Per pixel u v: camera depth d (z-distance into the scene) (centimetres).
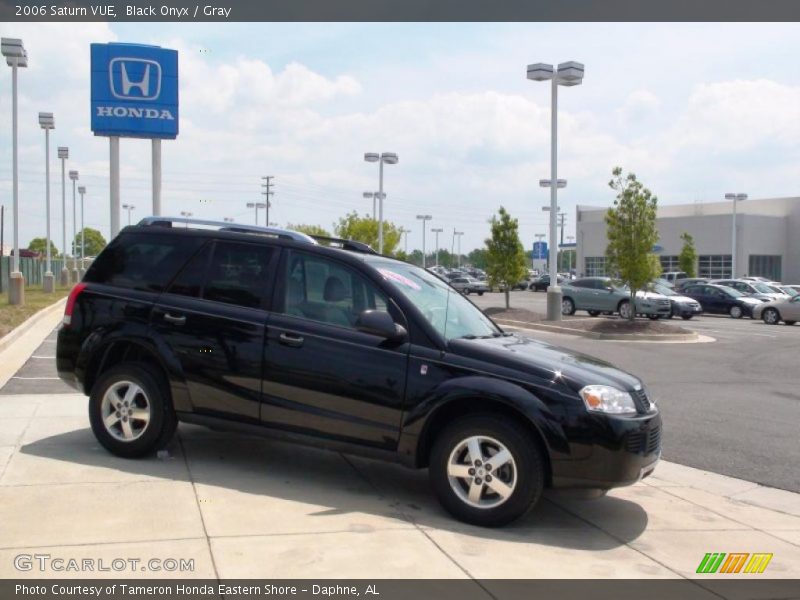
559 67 2466
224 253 680
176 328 666
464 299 739
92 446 718
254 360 636
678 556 542
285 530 528
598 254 7175
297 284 649
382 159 3753
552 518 607
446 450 575
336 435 614
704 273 6469
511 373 573
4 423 809
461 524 568
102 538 495
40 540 488
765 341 2261
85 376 698
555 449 553
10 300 2580
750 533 605
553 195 2548
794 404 1187
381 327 589
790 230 6562
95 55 1814
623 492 700
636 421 568
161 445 677
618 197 2364
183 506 562
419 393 587
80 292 707
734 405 1166
